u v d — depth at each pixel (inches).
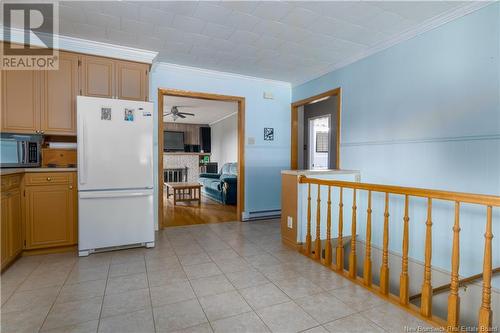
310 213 115.0
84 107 109.2
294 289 84.7
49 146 127.3
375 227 128.7
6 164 108.3
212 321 67.8
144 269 98.3
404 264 76.2
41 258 107.3
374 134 128.9
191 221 175.5
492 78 87.3
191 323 66.9
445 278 100.1
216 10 97.1
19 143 111.0
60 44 117.0
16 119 112.5
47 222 110.8
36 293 80.1
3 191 91.7
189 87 159.5
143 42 123.4
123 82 129.0
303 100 179.3
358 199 137.1
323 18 102.3
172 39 120.4
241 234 145.5
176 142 391.5
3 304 74.1
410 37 112.3
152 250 119.0
